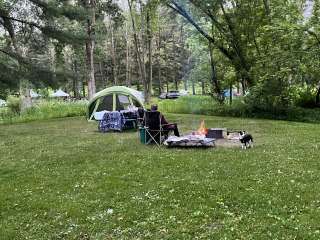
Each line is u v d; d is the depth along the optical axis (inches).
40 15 870.4
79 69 2071.9
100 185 326.3
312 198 271.4
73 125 809.5
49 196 303.9
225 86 1085.1
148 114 521.0
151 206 270.5
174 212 257.3
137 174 355.9
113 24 1825.8
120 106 843.4
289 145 477.7
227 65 1058.1
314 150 439.5
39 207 280.4
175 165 384.2
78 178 352.8
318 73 829.8
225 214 249.8
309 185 301.1
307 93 924.6
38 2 858.1
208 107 1029.2
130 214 257.9
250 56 983.6
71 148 511.5
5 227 247.8
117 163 406.3
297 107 895.1
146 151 468.4
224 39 1018.7
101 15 1477.6
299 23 850.1
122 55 2549.2
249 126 700.0
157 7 1124.5
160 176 345.7
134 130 688.4
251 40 971.3
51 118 1019.9
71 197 298.5
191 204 270.2
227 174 341.7
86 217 257.9
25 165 416.5
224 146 486.6
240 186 304.0
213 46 1061.1
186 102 1137.4
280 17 878.4
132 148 494.3
